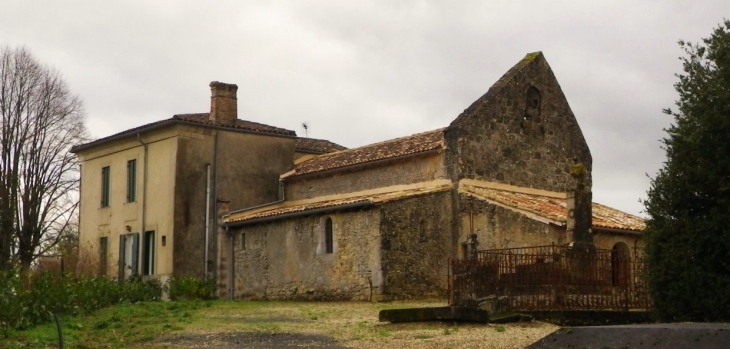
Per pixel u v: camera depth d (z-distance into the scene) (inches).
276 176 1325.0
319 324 684.1
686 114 550.9
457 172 1063.6
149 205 1275.8
